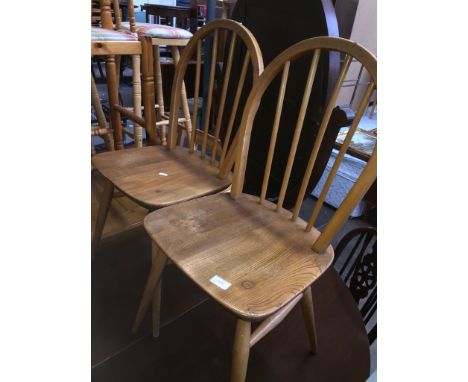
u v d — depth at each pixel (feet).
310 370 3.09
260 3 3.98
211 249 2.24
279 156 4.13
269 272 2.09
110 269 4.06
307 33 3.39
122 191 2.88
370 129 6.14
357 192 2.11
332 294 3.90
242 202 2.86
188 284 3.97
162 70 7.30
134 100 4.76
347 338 3.41
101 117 4.74
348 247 5.68
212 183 3.13
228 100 4.82
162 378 2.95
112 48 3.82
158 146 3.80
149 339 3.28
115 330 3.34
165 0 15.07
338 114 3.14
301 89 3.62
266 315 1.81
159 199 2.79
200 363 3.10
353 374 3.08
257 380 2.96
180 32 5.10
